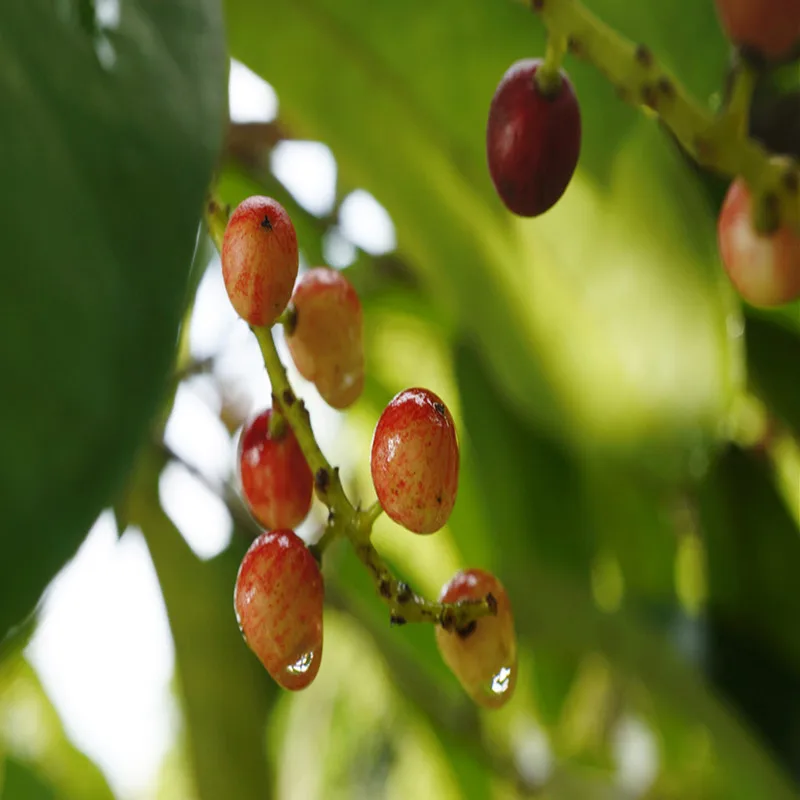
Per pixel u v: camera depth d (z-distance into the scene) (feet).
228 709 0.85
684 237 0.67
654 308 0.68
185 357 0.83
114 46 0.40
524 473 0.83
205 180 0.39
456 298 0.71
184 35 0.40
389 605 0.44
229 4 0.64
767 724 0.76
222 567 0.86
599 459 0.71
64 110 0.38
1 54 0.38
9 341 0.36
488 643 0.45
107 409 0.37
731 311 0.67
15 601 0.35
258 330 0.44
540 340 0.70
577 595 0.81
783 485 0.79
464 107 0.67
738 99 0.53
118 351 0.37
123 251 0.38
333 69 0.66
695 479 0.68
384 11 0.64
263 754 0.85
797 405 0.77
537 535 0.84
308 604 0.43
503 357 0.71
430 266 0.71
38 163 0.38
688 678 0.78
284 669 0.43
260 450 0.46
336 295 0.47
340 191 0.85
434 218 0.70
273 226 0.43
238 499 0.84
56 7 0.39
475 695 0.45
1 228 0.37
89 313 0.37
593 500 0.83
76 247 0.37
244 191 0.82
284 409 0.44
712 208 0.70
